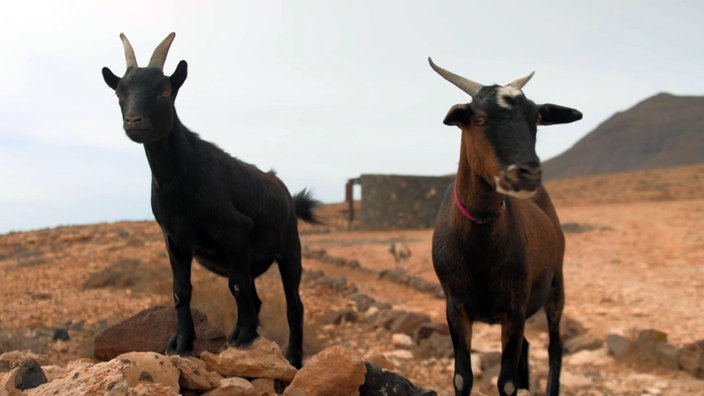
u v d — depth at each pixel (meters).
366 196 35.28
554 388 7.02
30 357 4.72
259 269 6.40
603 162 171.75
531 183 4.36
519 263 5.33
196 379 4.98
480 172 4.78
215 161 5.69
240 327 5.68
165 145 5.34
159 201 5.52
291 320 6.69
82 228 34.28
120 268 17.39
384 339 11.26
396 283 17.12
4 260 23.25
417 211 34.91
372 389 5.50
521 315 5.42
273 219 6.19
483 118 4.63
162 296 13.91
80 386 4.14
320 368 5.30
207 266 6.27
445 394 6.63
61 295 14.75
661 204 36.72
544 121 5.00
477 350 10.31
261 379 5.43
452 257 5.38
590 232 25.61
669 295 14.27
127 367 4.49
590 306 13.45
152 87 5.21
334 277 17.31
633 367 9.38
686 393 8.21
